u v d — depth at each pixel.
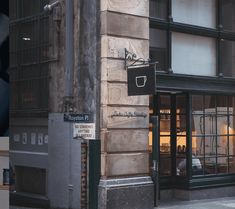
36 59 13.88
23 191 14.30
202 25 14.62
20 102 14.39
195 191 13.98
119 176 11.83
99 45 11.84
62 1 12.95
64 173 12.60
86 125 10.27
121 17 12.02
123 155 11.92
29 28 14.20
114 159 11.73
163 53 13.55
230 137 15.12
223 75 14.99
